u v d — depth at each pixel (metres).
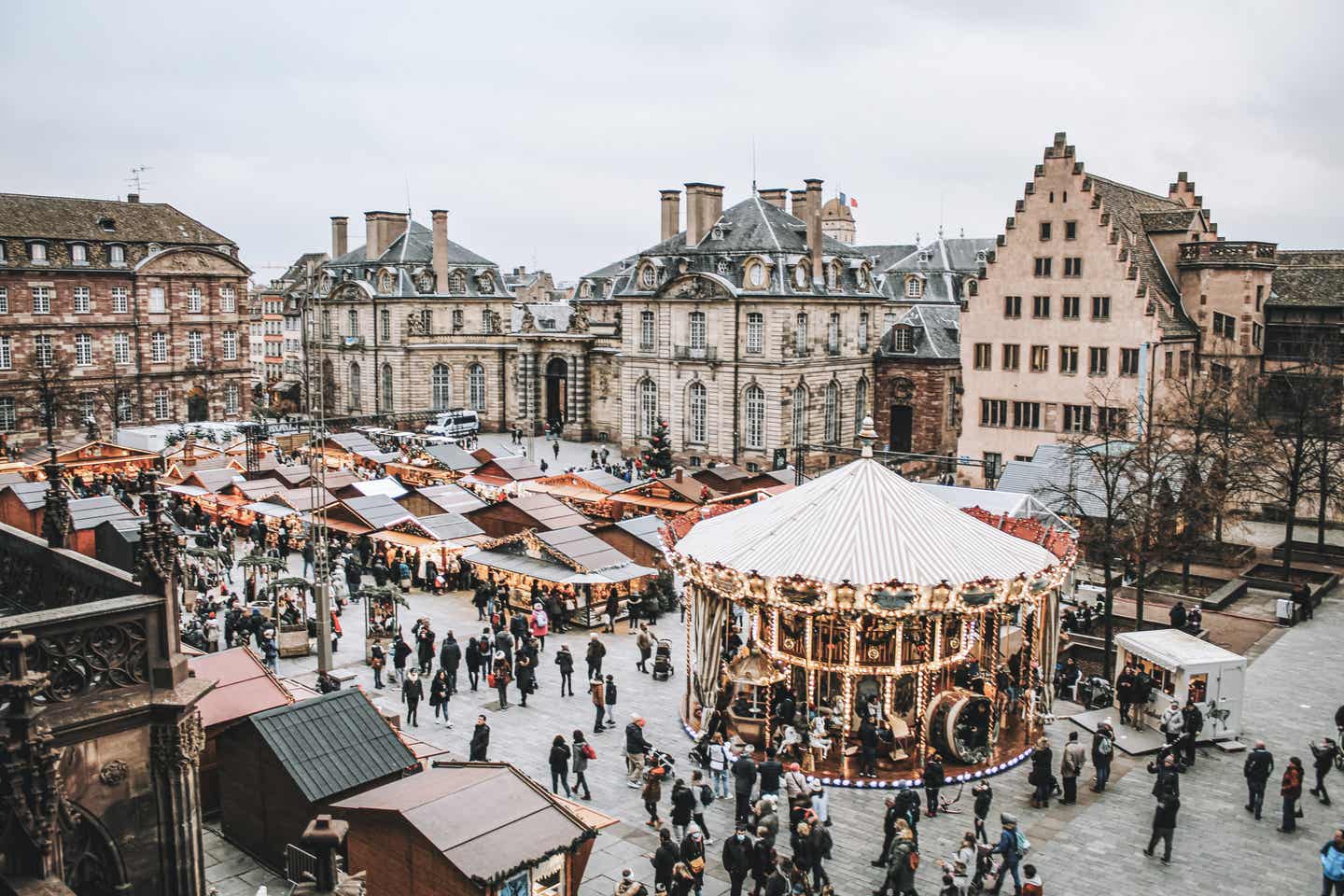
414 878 19.48
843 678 30.83
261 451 76.44
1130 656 34.88
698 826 25.98
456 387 112.88
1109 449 49.25
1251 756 27.84
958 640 31.91
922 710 30.75
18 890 9.57
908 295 109.00
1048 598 32.91
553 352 105.88
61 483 14.38
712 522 37.62
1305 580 51.78
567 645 41.88
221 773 23.77
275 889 21.92
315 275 120.19
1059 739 33.31
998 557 32.22
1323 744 30.95
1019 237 70.69
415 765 23.70
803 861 23.28
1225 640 42.97
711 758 29.02
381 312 112.75
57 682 11.41
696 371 87.38
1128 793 29.50
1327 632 44.25
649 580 46.59
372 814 19.97
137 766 12.05
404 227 118.62
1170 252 73.50
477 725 28.61
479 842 19.31
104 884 11.88
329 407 119.50
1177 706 31.47
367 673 38.97
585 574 43.84
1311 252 79.44
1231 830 27.28
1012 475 57.62
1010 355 71.88
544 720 34.25
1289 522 50.59
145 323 100.44
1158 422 61.84
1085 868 25.30
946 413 90.56
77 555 13.41
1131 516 44.69
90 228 97.62
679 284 87.06
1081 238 68.31
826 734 30.91
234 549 56.25
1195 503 48.00
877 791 29.39
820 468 87.38
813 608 29.89
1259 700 36.34
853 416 91.19
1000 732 32.94
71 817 11.50
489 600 45.62
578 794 28.67
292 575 51.16
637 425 92.44
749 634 34.53
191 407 105.56
